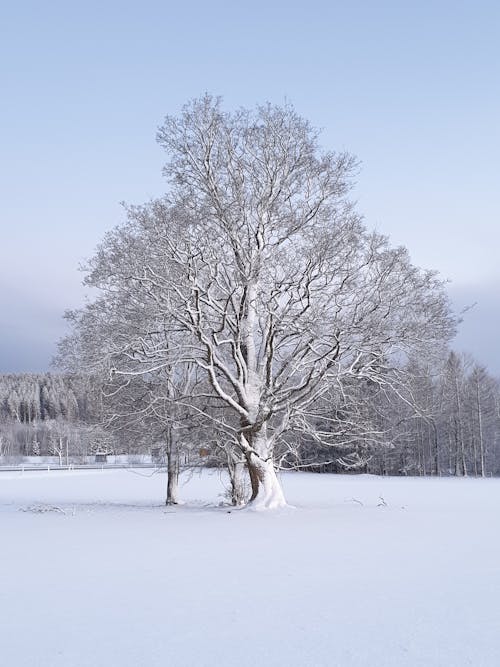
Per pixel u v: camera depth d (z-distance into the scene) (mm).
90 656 7141
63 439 133000
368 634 7895
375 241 24109
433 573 11812
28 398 172750
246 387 25312
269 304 24141
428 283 24172
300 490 42750
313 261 23547
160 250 23172
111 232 24453
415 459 79812
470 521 20828
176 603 9586
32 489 50312
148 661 6945
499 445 83812
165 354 24547
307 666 6742
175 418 27125
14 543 16469
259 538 16891
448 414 75125
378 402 29172
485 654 7109
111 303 24812
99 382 26344
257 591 10344
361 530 18469
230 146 24359
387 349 24078
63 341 26781
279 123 24547
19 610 9266
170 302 23422
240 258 24562
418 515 22906
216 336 25219
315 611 9031
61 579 11500
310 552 14383
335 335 22672
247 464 26266
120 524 21047
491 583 10891
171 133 24312
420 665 6766
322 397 26266
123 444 29969
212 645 7496
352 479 63250
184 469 31484
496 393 88875
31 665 6871
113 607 9383
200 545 15703
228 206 23938
